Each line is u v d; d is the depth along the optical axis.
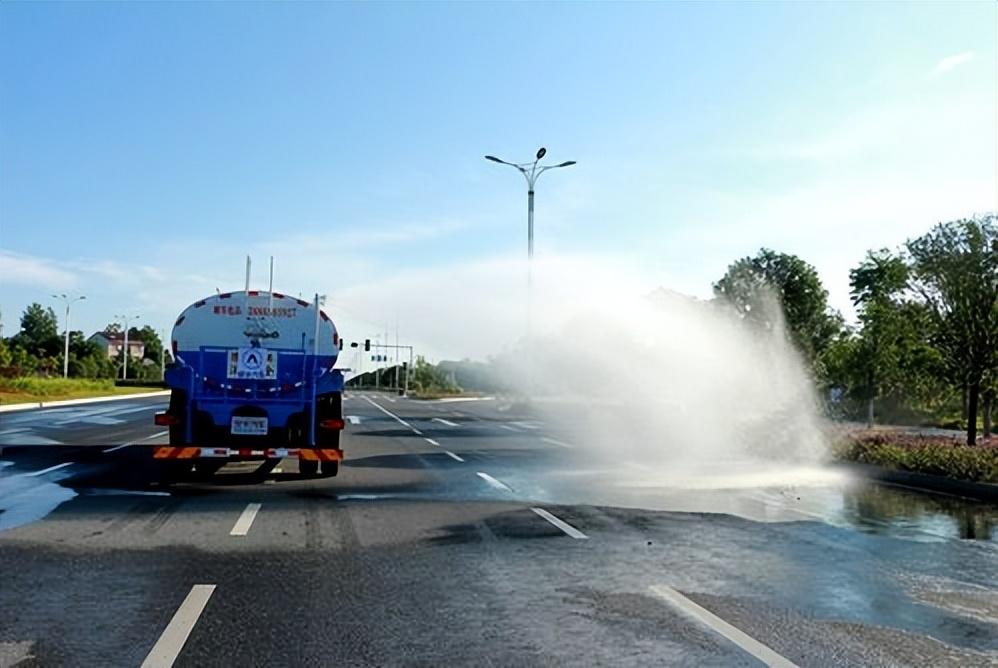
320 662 5.51
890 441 20.44
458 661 5.56
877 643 6.04
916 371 23.36
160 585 7.41
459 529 10.39
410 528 10.41
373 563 8.42
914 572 8.35
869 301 30.84
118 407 45.00
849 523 11.26
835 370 30.66
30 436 24.75
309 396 14.61
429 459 19.67
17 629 6.12
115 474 15.59
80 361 92.31
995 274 18.55
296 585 7.48
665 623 6.45
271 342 14.59
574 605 6.95
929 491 14.73
